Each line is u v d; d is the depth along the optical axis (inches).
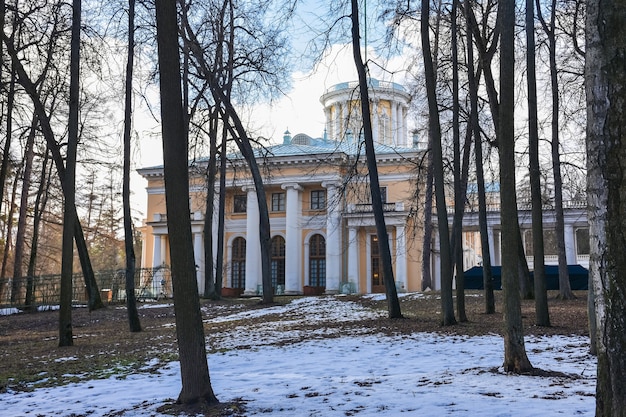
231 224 2064.5
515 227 350.0
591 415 220.2
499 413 231.8
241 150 1104.8
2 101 895.1
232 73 1029.2
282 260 2031.3
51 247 1909.4
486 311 735.7
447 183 1016.9
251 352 509.7
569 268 1232.2
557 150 802.8
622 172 149.6
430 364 404.8
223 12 984.9
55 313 1079.0
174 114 289.6
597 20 156.9
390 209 1817.2
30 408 311.1
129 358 495.5
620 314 146.7
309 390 319.3
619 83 152.3
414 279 1836.9
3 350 602.5
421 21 618.5
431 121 625.6
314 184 1968.5
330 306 1030.4
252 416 255.9
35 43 760.3
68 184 585.0
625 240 147.8
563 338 510.9
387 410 251.4
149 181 2167.8
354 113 827.4
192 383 282.4
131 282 746.8
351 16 714.8
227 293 1939.0
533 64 617.6
